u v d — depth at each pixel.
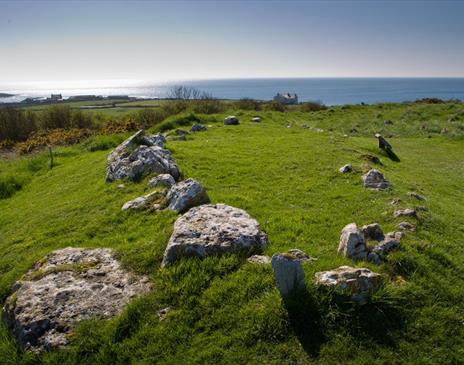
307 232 4.33
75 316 2.95
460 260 3.84
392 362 2.59
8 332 2.99
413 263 3.50
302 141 9.84
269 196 5.66
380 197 5.46
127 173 6.45
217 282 3.23
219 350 2.66
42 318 2.88
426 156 10.84
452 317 3.00
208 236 3.64
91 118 19.05
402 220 4.50
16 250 4.61
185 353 2.68
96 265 3.60
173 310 3.03
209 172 6.87
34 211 6.13
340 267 3.17
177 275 3.31
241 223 3.92
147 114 17.39
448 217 5.11
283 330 2.76
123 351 2.71
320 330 2.76
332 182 6.32
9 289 3.71
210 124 13.27
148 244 3.89
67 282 3.29
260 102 24.61
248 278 3.22
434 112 17.91
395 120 17.06
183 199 4.75
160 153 6.77
